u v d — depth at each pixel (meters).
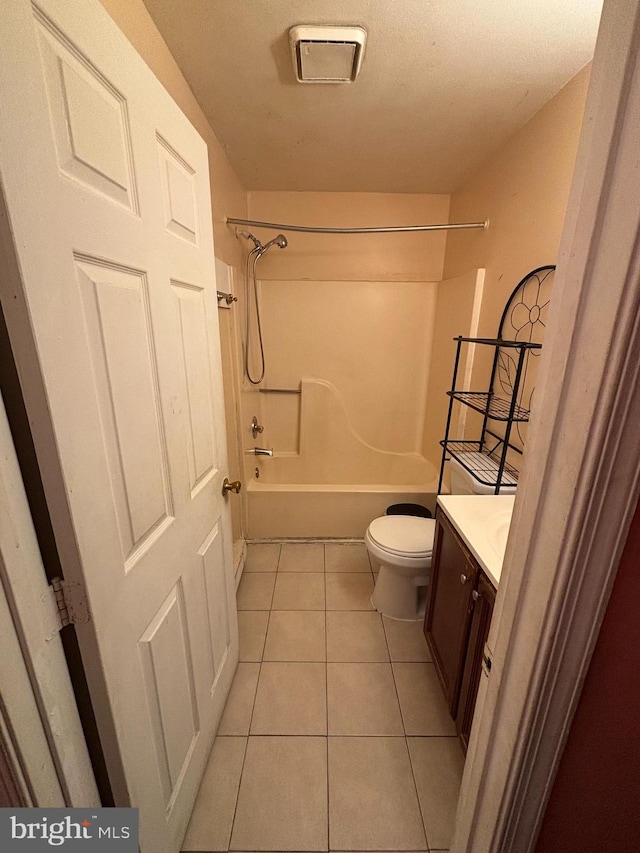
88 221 0.59
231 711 1.39
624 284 0.38
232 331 2.07
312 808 1.11
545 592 0.52
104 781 0.75
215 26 1.09
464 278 2.18
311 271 2.60
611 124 0.38
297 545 2.45
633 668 0.50
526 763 0.62
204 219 1.07
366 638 1.72
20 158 0.46
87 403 0.60
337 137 1.73
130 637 0.74
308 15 1.05
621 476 0.45
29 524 0.54
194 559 1.05
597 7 1.00
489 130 1.65
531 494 0.54
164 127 0.82
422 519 1.96
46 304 0.51
